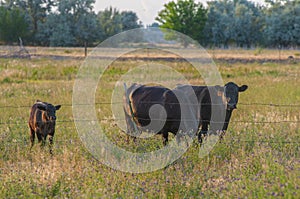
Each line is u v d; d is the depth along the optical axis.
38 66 34.25
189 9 83.81
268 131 12.34
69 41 93.44
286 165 9.00
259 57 50.47
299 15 89.25
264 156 9.74
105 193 8.09
